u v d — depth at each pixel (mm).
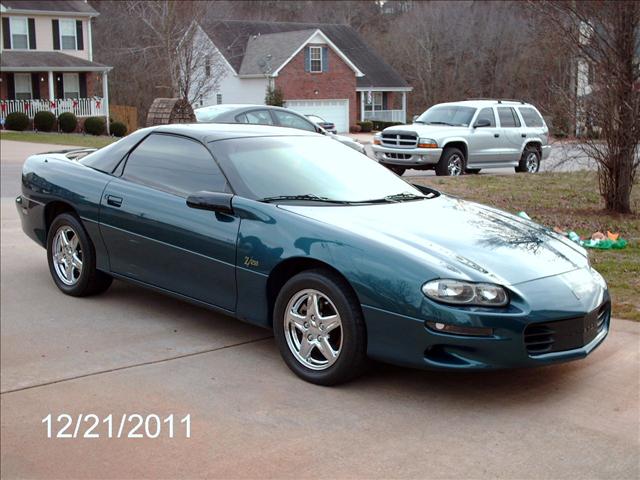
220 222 5039
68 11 40531
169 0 34438
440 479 3455
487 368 4121
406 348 4219
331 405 4277
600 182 10484
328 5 76062
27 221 6746
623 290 6430
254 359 5016
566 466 3570
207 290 5191
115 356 5098
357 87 50719
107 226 5844
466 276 4176
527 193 12500
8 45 39031
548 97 10594
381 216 4906
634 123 9820
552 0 9766
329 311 4539
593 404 4277
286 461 3645
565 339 4316
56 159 6645
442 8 61031
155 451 3801
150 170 5746
